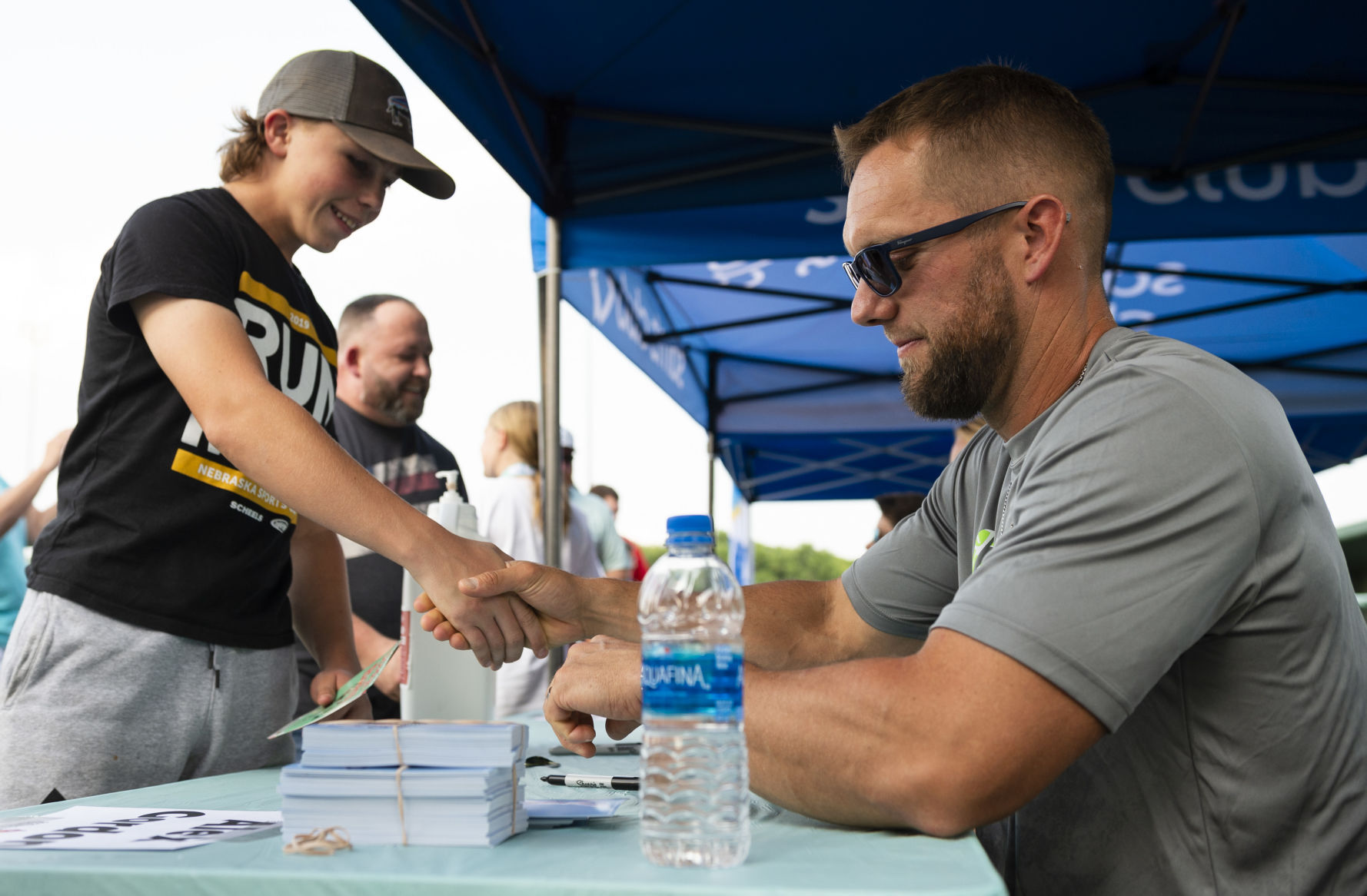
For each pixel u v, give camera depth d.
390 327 2.60
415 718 1.38
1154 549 0.80
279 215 1.54
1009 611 0.77
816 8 2.37
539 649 1.30
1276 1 2.38
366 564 2.47
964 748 0.73
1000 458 1.22
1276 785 0.87
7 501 2.81
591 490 5.82
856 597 1.36
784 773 0.78
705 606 0.86
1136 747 0.91
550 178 2.86
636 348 4.35
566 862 0.62
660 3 2.31
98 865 0.61
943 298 1.04
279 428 1.18
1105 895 0.91
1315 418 5.60
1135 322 5.01
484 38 2.35
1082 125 1.06
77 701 1.26
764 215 2.95
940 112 1.04
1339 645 0.89
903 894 0.52
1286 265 4.34
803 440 7.02
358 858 0.64
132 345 1.32
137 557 1.31
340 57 1.55
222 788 1.02
